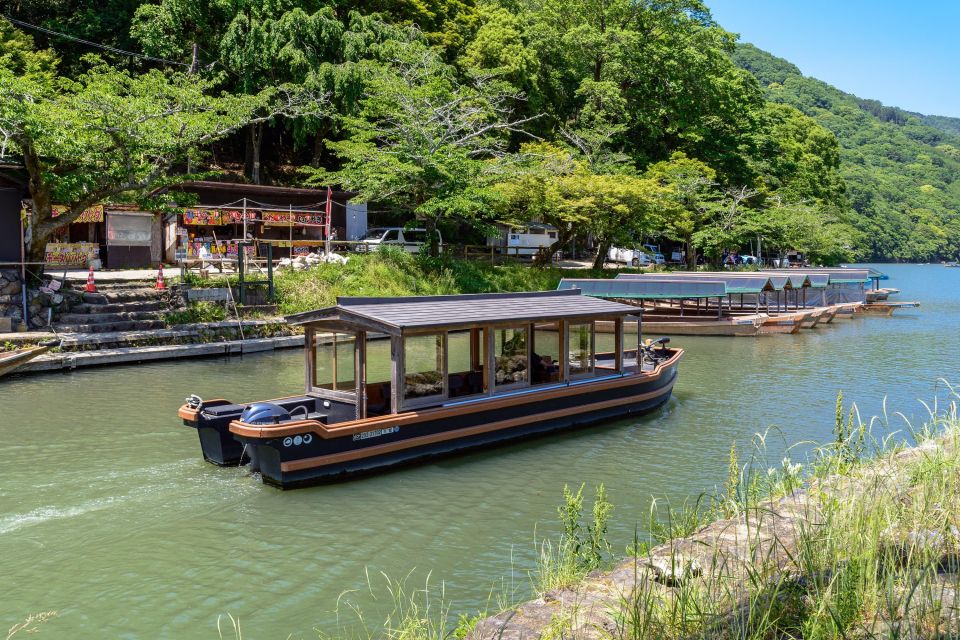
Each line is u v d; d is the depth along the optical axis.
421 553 9.14
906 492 6.76
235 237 37.22
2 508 10.50
